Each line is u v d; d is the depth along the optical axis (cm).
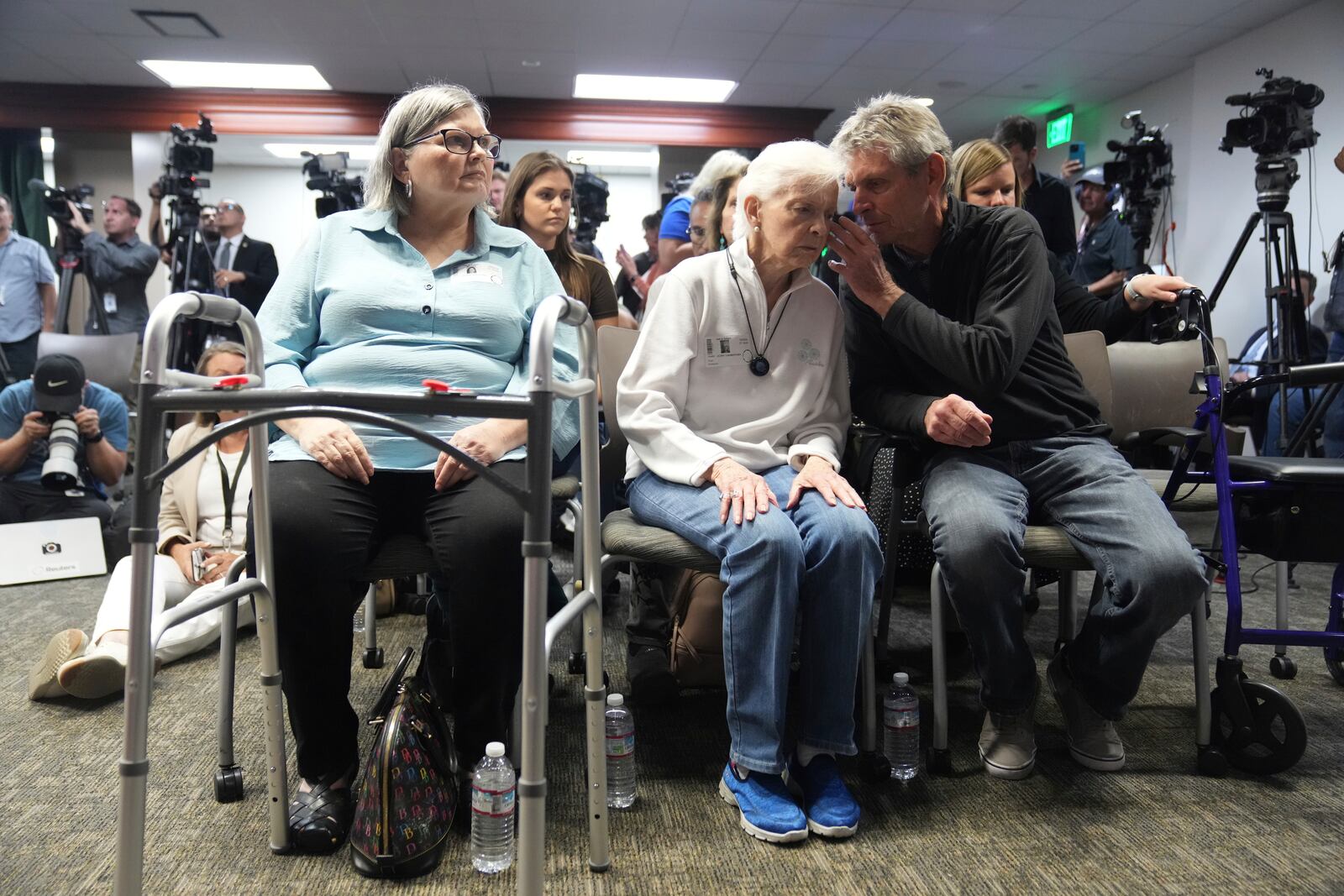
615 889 117
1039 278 159
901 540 222
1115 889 117
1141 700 187
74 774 148
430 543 136
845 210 166
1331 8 503
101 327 487
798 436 160
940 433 155
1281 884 118
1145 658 145
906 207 161
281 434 144
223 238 579
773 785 134
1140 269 448
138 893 94
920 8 536
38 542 285
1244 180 557
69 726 168
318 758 131
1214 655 217
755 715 133
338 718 132
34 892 114
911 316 154
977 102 736
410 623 235
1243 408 348
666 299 159
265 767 151
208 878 119
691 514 143
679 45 604
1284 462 157
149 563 93
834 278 240
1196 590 139
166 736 162
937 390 168
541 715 93
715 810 138
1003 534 143
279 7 538
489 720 134
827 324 164
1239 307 555
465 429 138
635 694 175
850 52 617
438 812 123
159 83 686
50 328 479
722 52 618
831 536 135
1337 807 140
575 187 396
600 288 271
